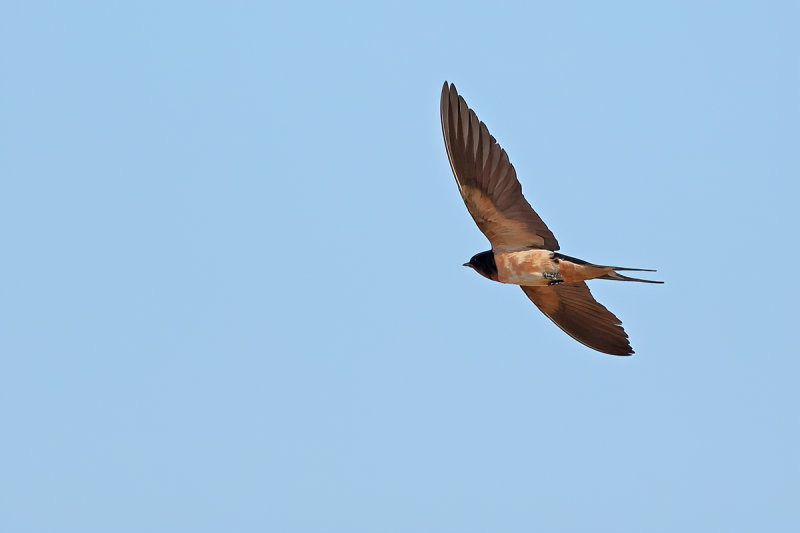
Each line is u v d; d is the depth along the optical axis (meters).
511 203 15.11
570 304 17.61
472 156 14.88
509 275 15.55
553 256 15.28
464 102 14.84
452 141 14.82
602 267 15.05
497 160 14.89
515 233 15.39
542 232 15.34
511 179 14.98
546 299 17.66
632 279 15.48
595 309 17.53
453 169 14.88
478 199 15.08
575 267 15.17
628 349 17.61
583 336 17.83
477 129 14.85
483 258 15.89
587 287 17.28
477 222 15.38
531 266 15.34
